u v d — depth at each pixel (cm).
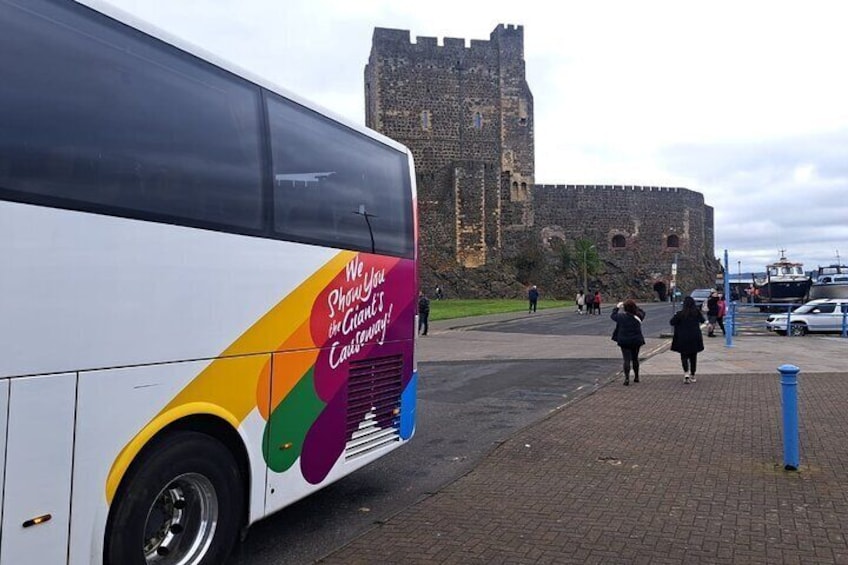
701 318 1489
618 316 1492
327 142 625
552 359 2059
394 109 7338
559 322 3859
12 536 352
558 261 8056
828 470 776
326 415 605
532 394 1418
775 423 1043
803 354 2125
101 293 401
